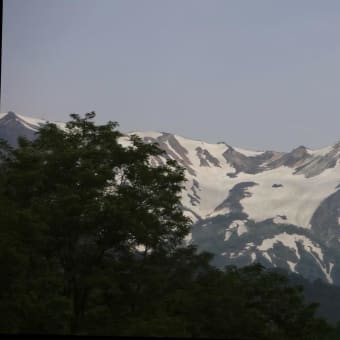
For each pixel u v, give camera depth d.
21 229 61.69
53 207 68.25
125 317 68.94
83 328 65.56
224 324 71.38
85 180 70.69
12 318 56.56
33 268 64.81
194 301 70.75
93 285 68.62
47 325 57.66
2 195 66.25
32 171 68.94
